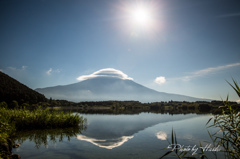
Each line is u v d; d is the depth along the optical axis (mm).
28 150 9719
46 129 16359
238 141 5160
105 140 12539
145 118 32500
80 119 21281
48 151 9555
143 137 13680
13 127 12859
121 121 26594
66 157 8500
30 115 16688
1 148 7465
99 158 8383
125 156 8703
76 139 12703
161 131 16656
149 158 8336
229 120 5219
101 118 32531
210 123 23375
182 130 17078
